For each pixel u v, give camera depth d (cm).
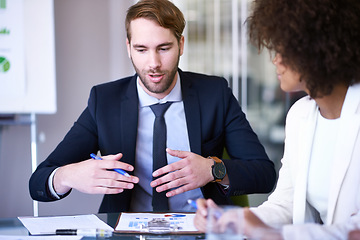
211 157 179
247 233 114
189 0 461
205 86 203
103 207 193
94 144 199
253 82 485
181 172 167
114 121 195
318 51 124
